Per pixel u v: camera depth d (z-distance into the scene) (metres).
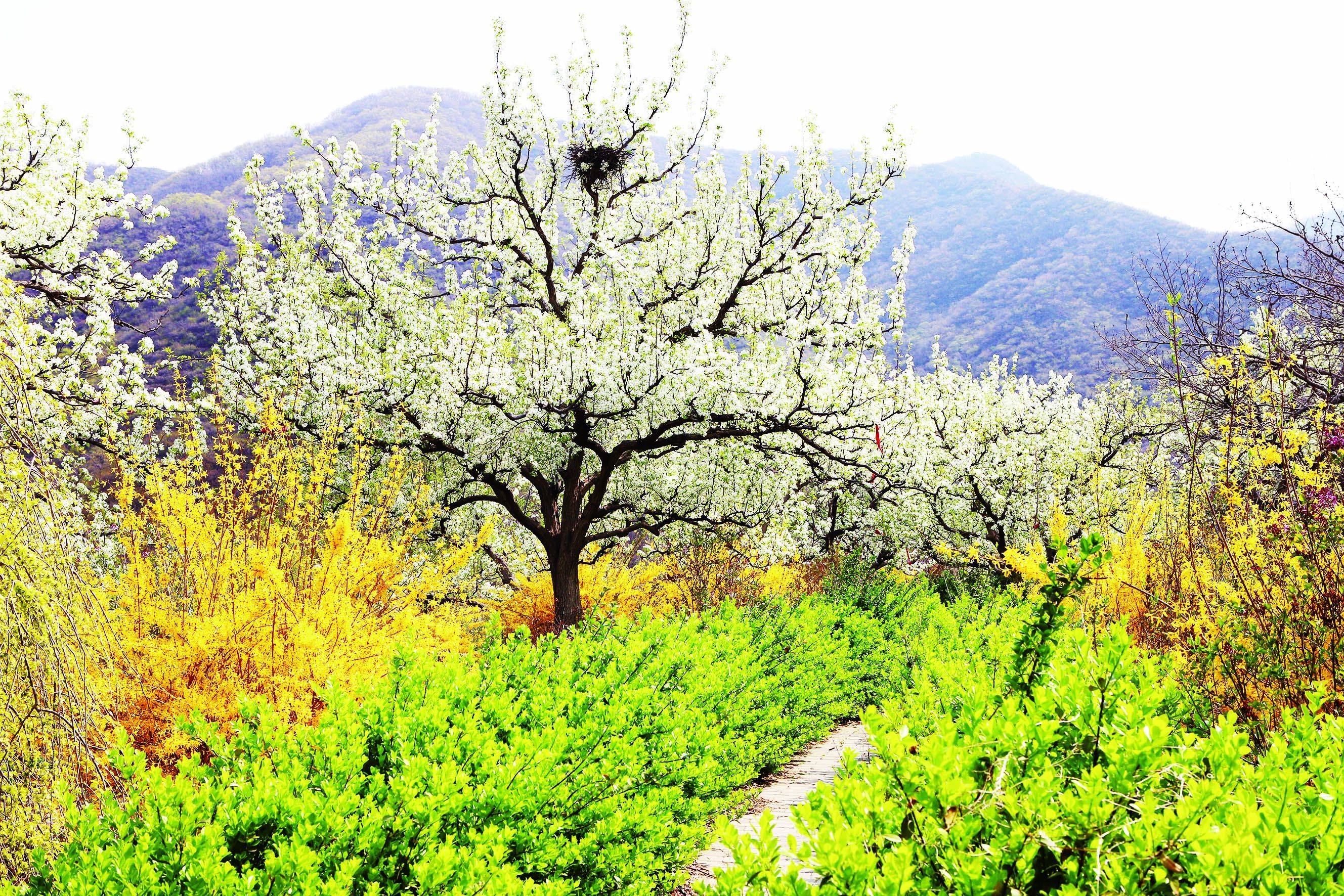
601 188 11.81
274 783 2.37
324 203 11.12
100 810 2.76
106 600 4.07
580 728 3.43
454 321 10.23
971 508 16.28
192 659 4.27
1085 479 12.88
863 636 10.01
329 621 4.79
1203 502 5.11
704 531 11.74
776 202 11.39
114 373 6.93
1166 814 1.63
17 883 2.41
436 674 3.68
